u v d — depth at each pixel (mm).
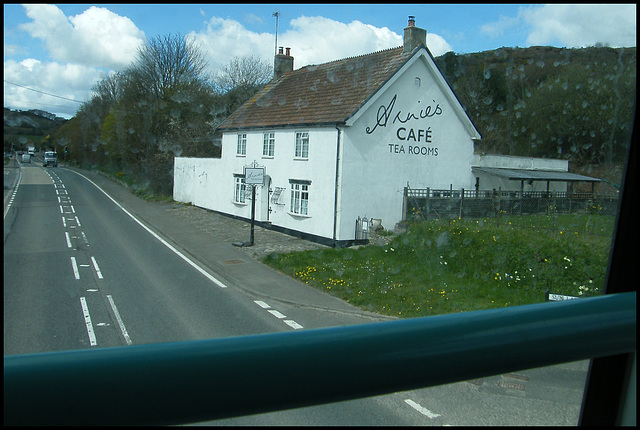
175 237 17688
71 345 6613
